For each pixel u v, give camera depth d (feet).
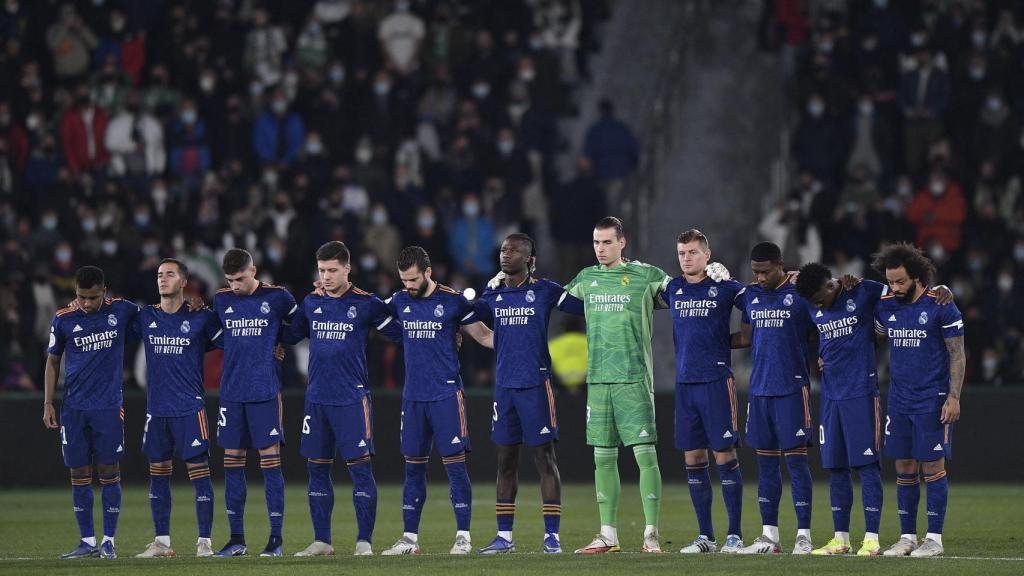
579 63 334.44
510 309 135.23
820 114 301.43
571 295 137.59
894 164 309.01
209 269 275.59
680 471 244.63
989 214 282.97
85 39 316.40
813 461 242.78
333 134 297.12
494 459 245.86
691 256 134.82
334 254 136.05
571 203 276.62
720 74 341.00
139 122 290.15
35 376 255.70
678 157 324.80
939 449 129.49
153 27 323.78
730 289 135.54
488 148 291.79
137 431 240.32
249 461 246.27
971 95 303.89
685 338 135.54
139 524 176.96
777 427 133.49
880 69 315.58
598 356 135.23
